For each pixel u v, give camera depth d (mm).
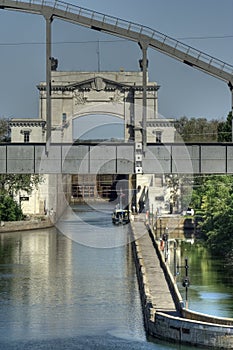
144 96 62844
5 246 109625
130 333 53281
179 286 68500
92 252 102125
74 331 53906
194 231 125000
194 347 49156
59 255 98375
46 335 52781
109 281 75688
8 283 74125
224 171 61594
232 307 59031
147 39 63156
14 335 52844
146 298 59156
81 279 76750
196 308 58625
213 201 115375
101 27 62688
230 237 97688
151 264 83188
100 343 50750
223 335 48094
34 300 65000
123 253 101438
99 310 60906
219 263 85750
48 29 62719
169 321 50469
